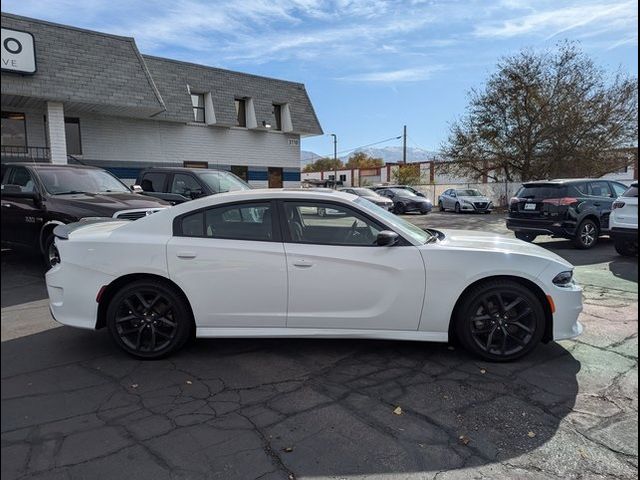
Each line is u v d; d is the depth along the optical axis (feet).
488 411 10.66
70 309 13.65
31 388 11.80
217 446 9.32
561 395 11.41
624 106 83.20
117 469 8.58
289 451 9.15
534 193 36.09
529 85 84.33
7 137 51.75
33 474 8.39
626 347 14.52
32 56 46.03
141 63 55.72
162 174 35.60
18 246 25.89
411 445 9.35
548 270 13.15
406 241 13.29
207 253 13.21
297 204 13.60
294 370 12.92
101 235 13.79
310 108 80.59
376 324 13.29
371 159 288.71
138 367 13.14
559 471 8.54
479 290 13.14
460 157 92.79
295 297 13.23
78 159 57.52
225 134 71.36
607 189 36.83
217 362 13.47
